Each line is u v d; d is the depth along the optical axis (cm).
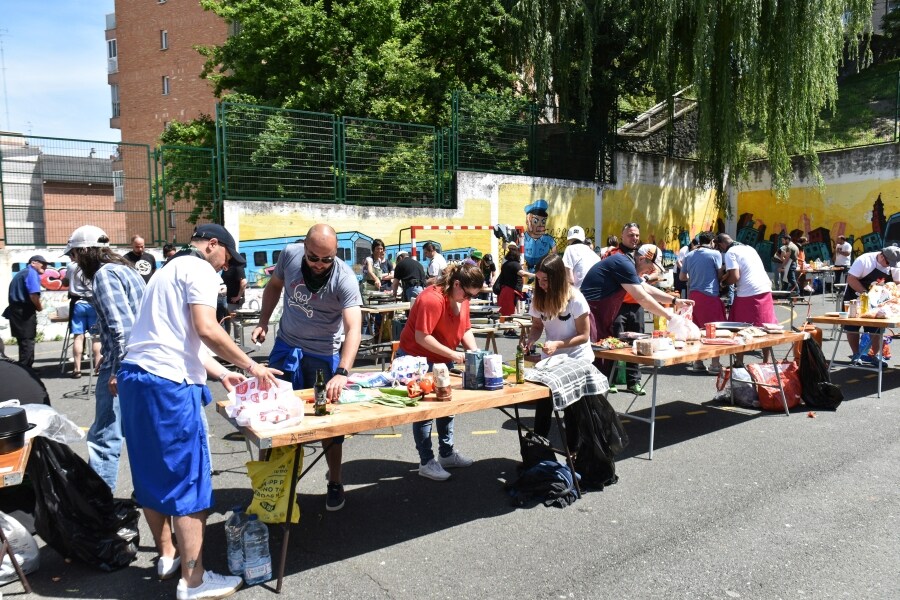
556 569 353
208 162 1339
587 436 468
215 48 2000
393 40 1773
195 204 1355
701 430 618
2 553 326
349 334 397
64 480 350
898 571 349
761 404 693
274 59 1814
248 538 338
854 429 613
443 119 1812
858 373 869
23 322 873
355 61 1745
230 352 318
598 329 638
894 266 865
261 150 1365
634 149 2073
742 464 520
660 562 360
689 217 2238
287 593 329
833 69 1806
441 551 376
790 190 2181
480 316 1071
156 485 308
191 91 2981
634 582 339
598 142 1944
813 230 2138
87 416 686
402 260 1073
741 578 343
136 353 311
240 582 332
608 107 1970
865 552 370
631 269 617
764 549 375
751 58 1722
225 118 1331
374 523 415
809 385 698
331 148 1449
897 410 682
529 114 1791
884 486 470
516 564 360
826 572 348
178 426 306
